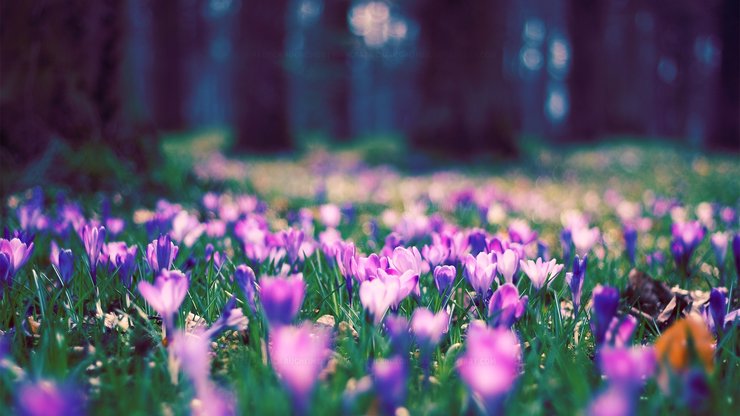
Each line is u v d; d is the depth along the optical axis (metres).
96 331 1.15
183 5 13.80
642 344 1.19
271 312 0.95
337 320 1.15
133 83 3.05
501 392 0.84
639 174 5.84
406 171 5.93
